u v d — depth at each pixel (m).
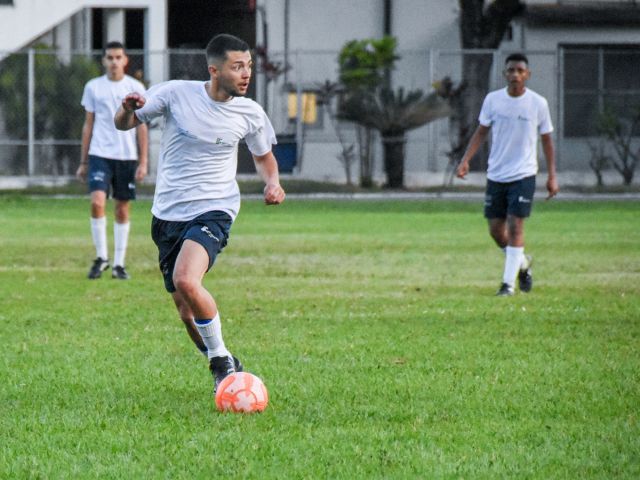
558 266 35.34
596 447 13.87
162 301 27.25
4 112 72.94
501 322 24.14
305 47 85.19
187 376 18.19
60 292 28.92
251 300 27.56
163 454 13.50
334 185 76.12
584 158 79.62
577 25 84.94
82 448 13.80
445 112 75.56
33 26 79.88
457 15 85.88
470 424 15.04
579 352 20.55
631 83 81.19
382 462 13.12
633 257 38.00
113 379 17.95
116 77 32.22
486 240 44.03
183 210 16.77
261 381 16.08
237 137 16.86
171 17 87.62
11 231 47.28
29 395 16.84
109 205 63.00
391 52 75.62
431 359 19.73
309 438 14.20
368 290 29.58
